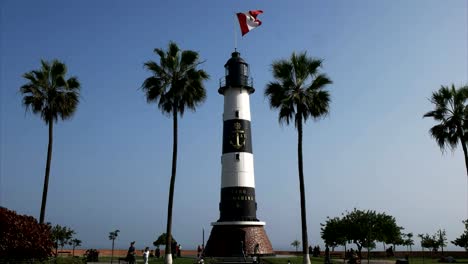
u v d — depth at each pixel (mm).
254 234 54188
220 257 52156
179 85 39406
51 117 42688
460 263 55688
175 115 39469
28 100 42406
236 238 53781
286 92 39562
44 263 30641
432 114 44625
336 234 54844
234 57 60188
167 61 39875
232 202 55188
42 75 42750
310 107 39156
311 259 52688
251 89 59469
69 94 43719
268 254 54375
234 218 54750
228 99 58719
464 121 43406
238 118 57750
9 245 28500
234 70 58969
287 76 39625
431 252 72188
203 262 43438
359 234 53469
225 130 58000
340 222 54969
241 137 57062
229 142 57031
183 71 40500
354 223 53781
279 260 47656
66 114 43438
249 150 57406
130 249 38469
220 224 54562
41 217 39875
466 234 70438
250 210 55406
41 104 42625
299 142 38594
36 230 30484
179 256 56375
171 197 37469
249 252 52906
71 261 33781
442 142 44344
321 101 39094
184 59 40188
